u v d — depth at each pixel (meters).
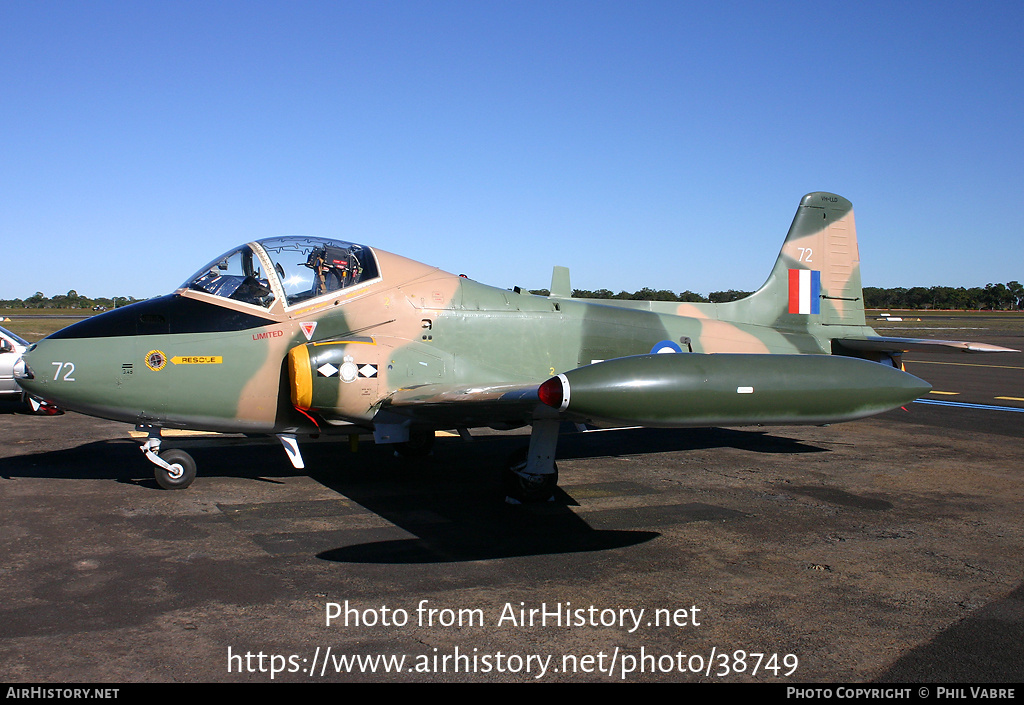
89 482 7.16
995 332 46.25
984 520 6.16
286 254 7.02
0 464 7.99
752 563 5.05
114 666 3.47
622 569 4.90
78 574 4.65
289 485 7.16
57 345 6.34
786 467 8.28
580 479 7.60
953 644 3.83
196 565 4.85
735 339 9.36
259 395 6.73
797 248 10.07
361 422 6.86
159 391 6.46
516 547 5.35
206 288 6.83
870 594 4.50
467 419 6.88
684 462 8.54
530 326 7.90
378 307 7.16
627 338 8.52
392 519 6.03
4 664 3.46
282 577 4.66
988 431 11.01
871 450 9.40
